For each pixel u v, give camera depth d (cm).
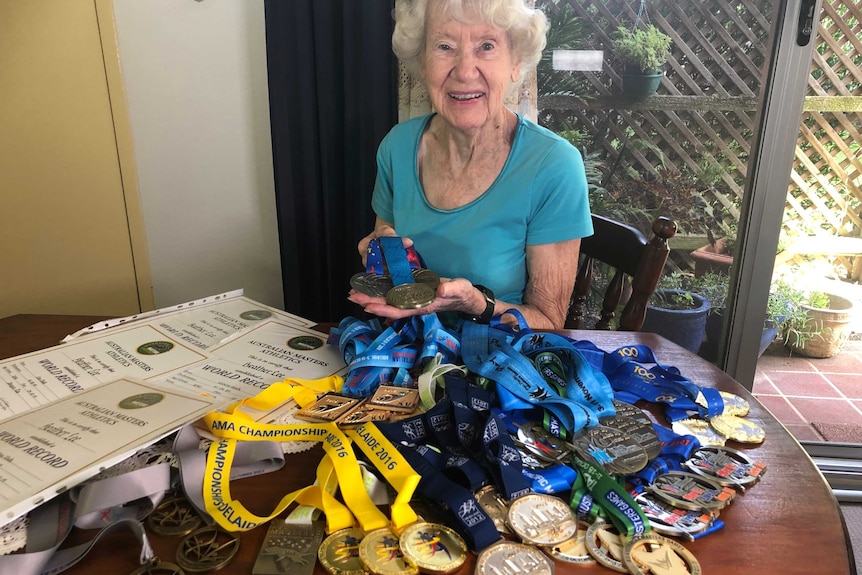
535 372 73
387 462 57
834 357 293
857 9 289
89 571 47
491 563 48
